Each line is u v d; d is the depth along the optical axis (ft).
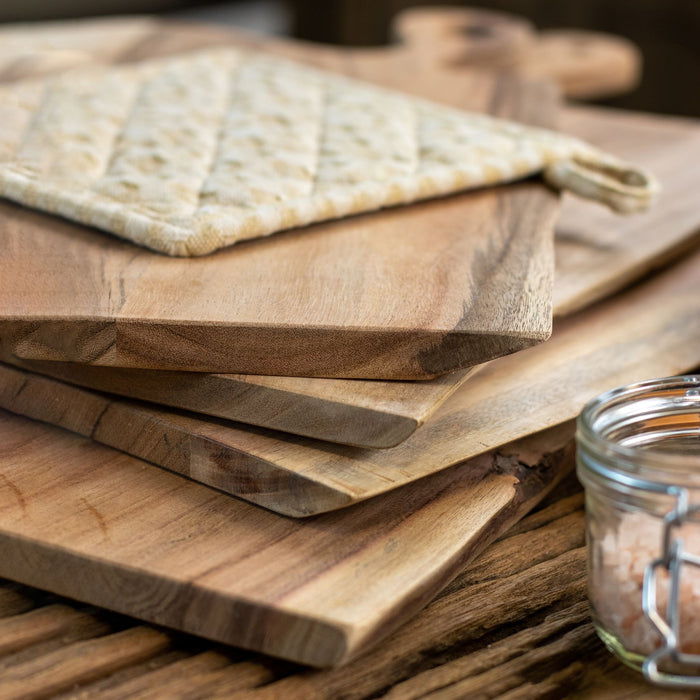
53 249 2.56
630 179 2.92
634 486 2.19
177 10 7.15
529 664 2.28
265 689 2.24
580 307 2.69
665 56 6.38
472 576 2.39
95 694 2.23
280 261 2.56
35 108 2.96
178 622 2.28
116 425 2.46
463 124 3.01
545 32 6.66
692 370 2.67
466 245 2.64
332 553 2.31
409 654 2.29
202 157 2.80
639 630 2.23
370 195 2.71
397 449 2.40
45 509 2.36
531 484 2.48
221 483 2.39
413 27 4.60
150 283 2.48
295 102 3.07
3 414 2.54
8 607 2.34
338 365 2.40
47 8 6.04
